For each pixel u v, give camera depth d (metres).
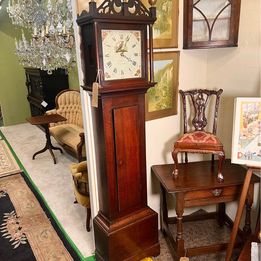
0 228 2.34
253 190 1.68
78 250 2.02
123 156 1.63
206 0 1.74
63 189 3.03
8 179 3.34
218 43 1.77
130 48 1.46
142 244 1.82
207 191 1.66
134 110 1.61
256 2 1.61
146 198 1.82
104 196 1.68
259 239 1.49
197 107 1.92
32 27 3.91
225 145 2.04
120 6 1.36
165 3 1.74
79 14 1.46
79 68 1.61
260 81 1.67
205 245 1.94
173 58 1.89
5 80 6.00
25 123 6.40
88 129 1.69
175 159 1.75
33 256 1.99
